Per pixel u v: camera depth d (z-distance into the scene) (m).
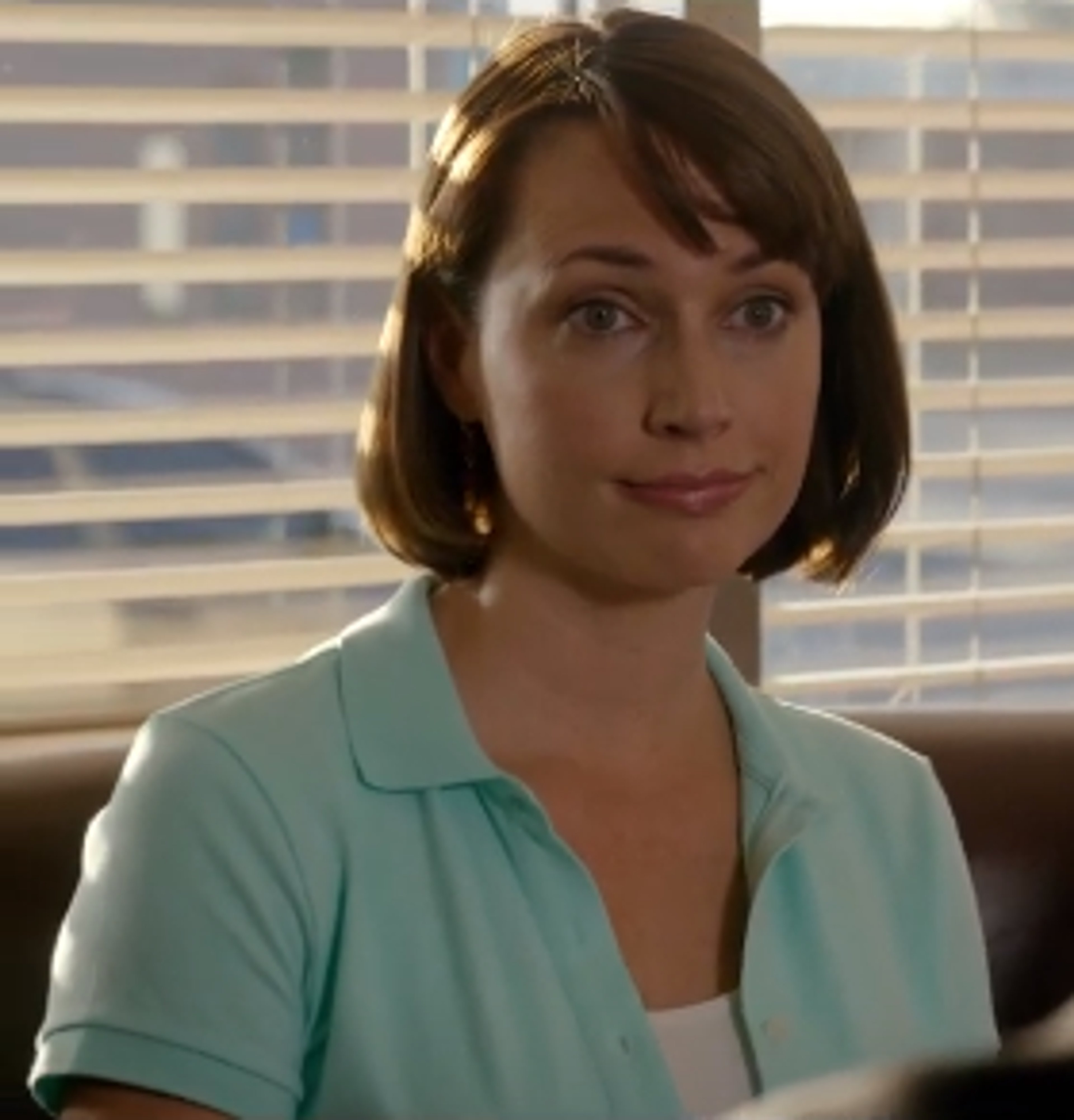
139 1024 1.94
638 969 2.08
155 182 3.92
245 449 4.00
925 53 4.46
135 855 2.03
